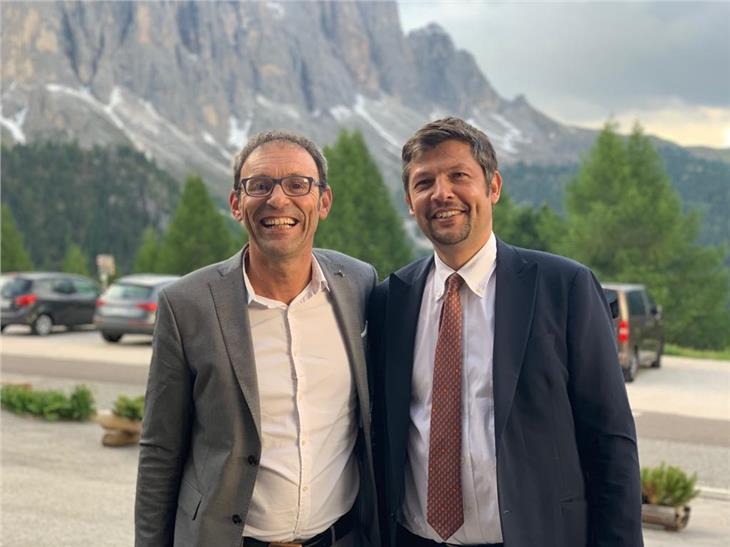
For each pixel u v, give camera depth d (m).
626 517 2.69
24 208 131.00
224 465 2.76
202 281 2.87
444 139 2.87
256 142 2.91
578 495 2.76
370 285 3.19
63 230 130.00
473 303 2.87
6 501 6.77
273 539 2.84
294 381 2.84
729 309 38.84
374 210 45.62
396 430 2.90
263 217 2.82
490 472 2.74
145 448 2.89
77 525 6.12
